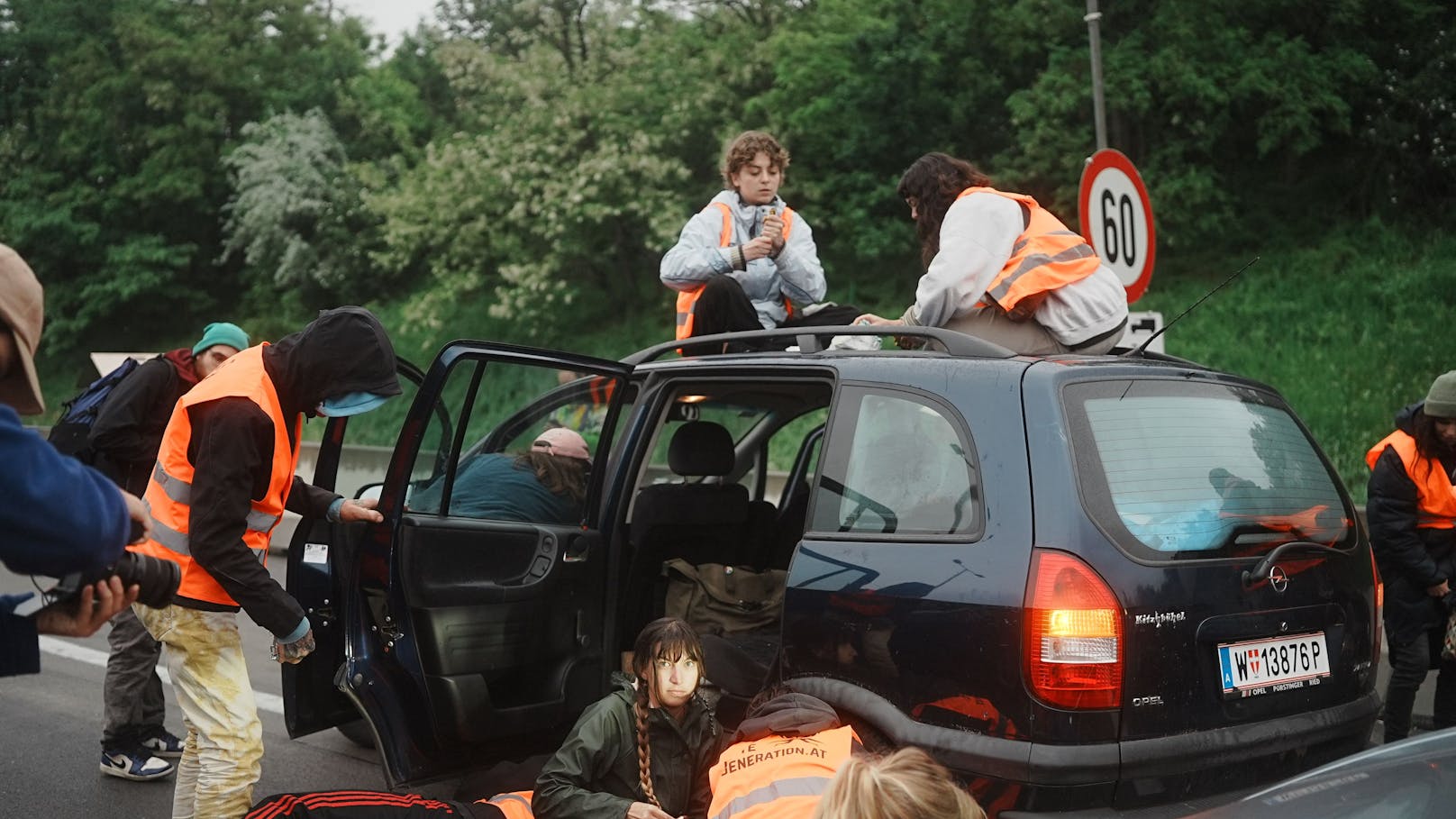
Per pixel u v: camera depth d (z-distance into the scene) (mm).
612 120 20219
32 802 4965
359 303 28250
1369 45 16594
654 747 3637
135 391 4859
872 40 18438
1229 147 17203
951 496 3441
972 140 18250
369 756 5742
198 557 3469
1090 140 16484
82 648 7816
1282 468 3758
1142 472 3402
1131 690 3160
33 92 34375
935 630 3309
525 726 4270
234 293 32156
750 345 5367
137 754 5309
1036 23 17188
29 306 2070
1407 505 4961
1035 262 4238
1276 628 3453
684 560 4844
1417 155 16016
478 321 23375
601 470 4543
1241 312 14719
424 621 4039
